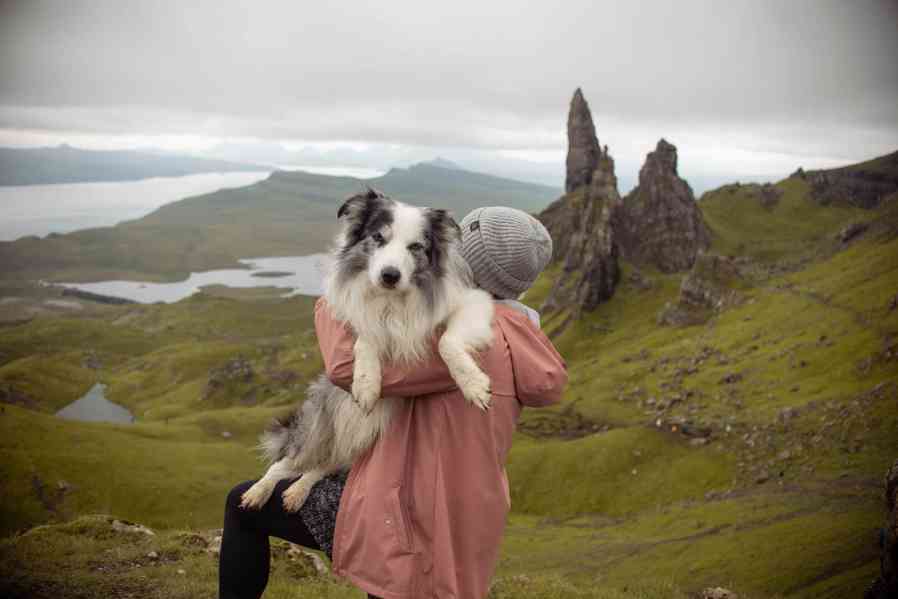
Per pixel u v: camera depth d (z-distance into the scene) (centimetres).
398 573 398
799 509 7525
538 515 10469
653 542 7612
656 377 15400
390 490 411
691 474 10294
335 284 461
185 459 10475
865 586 4794
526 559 7662
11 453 9544
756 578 5697
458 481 414
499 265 479
